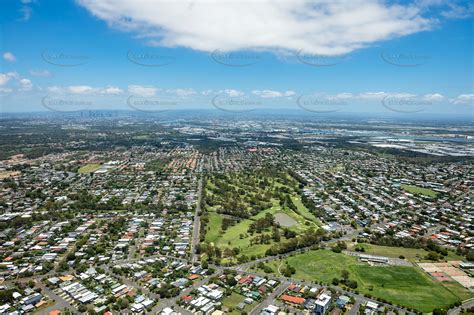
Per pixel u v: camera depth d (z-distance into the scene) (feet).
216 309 508.94
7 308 506.48
